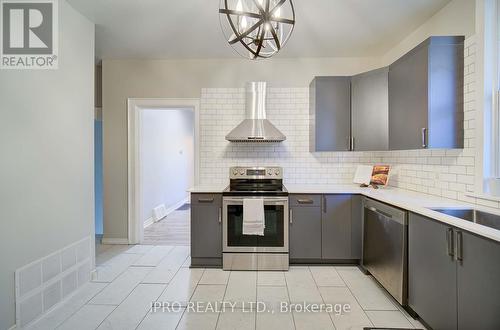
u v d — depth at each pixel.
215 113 3.55
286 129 3.52
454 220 1.58
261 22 1.31
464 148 2.15
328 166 3.50
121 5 2.33
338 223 2.92
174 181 6.37
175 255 3.30
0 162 1.72
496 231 1.35
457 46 2.13
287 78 3.51
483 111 1.97
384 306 2.18
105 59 3.58
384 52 3.35
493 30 1.96
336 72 3.49
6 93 1.77
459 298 1.52
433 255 1.74
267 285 2.54
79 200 2.44
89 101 2.57
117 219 3.68
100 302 2.25
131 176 3.64
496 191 1.95
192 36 2.92
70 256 2.32
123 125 3.62
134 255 3.29
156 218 5.04
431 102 2.13
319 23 2.63
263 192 2.85
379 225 2.45
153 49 3.27
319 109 3.12
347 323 1.96
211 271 2.85
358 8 2.38
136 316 2.05
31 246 1.94
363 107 2.98
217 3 2.30
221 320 2.00
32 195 1.95
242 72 3.53
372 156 3.47
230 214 2.87
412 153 2.85
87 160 2.55
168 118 5.93
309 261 2.99
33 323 1.94
